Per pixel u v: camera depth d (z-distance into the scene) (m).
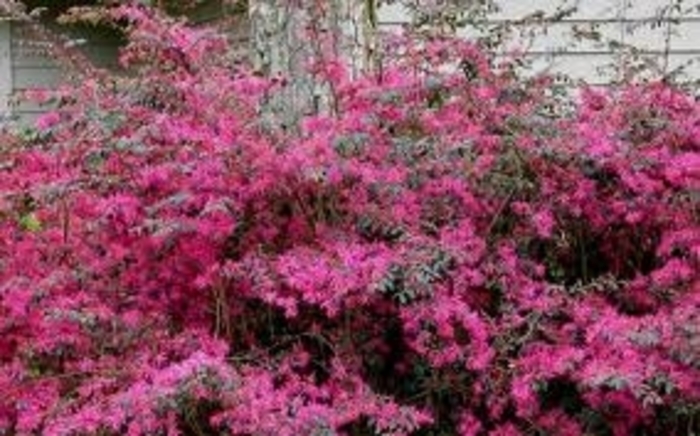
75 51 9.19
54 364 3.96
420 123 4.33
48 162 4.25
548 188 4.18
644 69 6.17
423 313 3.72
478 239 3.97
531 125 4.16
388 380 4.12
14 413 3.82
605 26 7.49
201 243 3.95
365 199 4.03
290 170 3.90
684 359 3.39
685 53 7.56
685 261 4.06
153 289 4.12
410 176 4.15
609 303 4.13
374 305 3.96
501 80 4.55
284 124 4.79
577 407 3.98
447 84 4.32
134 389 3.40
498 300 4.05
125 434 3.53
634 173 4.11
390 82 4.30
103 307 3.95
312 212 4.07
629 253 4.37
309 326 4.09
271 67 5.48
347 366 3.95
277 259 3.89
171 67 4.66
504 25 6.02
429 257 3.76
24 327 4.09
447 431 4.02
